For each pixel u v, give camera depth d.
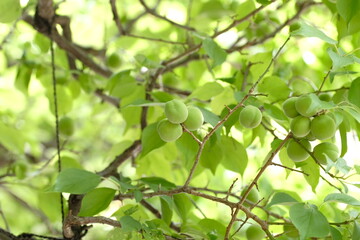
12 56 2.53
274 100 1.99
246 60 2.13
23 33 2.54
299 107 1.76
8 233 1.95
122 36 2.51
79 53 2.39
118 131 3.51
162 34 2.56
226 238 1.80
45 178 2.40
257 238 1.92
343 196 1.79
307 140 1.81
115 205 2.43
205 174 2.36
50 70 2.42
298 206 1.78
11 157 2.37
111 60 2.41
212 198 1.82
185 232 1.92
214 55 2.02
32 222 2.80
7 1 2.10
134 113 2.20
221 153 2.02
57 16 2.27
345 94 1.94
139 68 2.31
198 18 2.55
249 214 1.79
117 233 1.82
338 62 1.79
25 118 3.35
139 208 1.96
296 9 2.27
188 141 1.97
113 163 2.14
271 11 2.32
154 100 2.09
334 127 1.76
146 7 2.31
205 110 1.88
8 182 2.37
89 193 1.88
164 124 1.79
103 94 2.51
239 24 2.17
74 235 1.93
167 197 1.90
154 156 2.23
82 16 2.66
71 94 2.44
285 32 2.50
